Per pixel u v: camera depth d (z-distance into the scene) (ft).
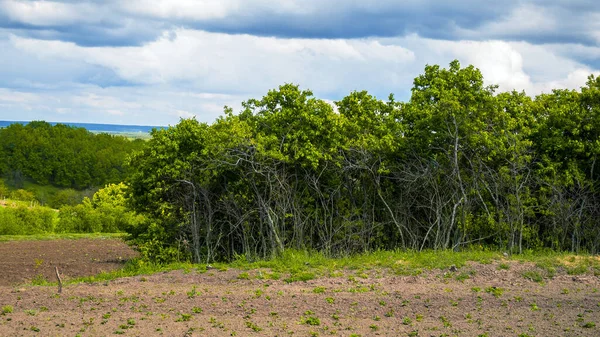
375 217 79.82
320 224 75.15
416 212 80.38
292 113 74.84
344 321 40.50
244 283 52.54
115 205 143.43
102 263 78.95
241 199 74.54
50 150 317.22
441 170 74.64
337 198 76.28
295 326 39.19
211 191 75.56
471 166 75.15
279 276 54.70
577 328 38.32
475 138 72.84
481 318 41.06
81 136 343.87
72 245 102.53
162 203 73.87
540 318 40.83
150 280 54.85
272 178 72.23
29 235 120.98
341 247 73.10
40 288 51.39
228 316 41.68
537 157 80.38
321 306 44.21
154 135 74.13
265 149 71.61
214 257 74.43
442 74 81.76
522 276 53.72
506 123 75.77
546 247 76.64
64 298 46.78
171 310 43.06
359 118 79.41
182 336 36.65
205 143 72.79
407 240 78.43
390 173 78.48
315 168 72.28
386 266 58.23
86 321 39.83
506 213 73.15
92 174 322.14
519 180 75.61
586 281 52.03
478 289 48.83
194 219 72.33
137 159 75.00
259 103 78.89
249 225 74.28
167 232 73.20
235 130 70.74
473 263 57.72
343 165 74.54
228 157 70.64
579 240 76.59
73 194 269.44
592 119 77.71
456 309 43.45
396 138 76.89
